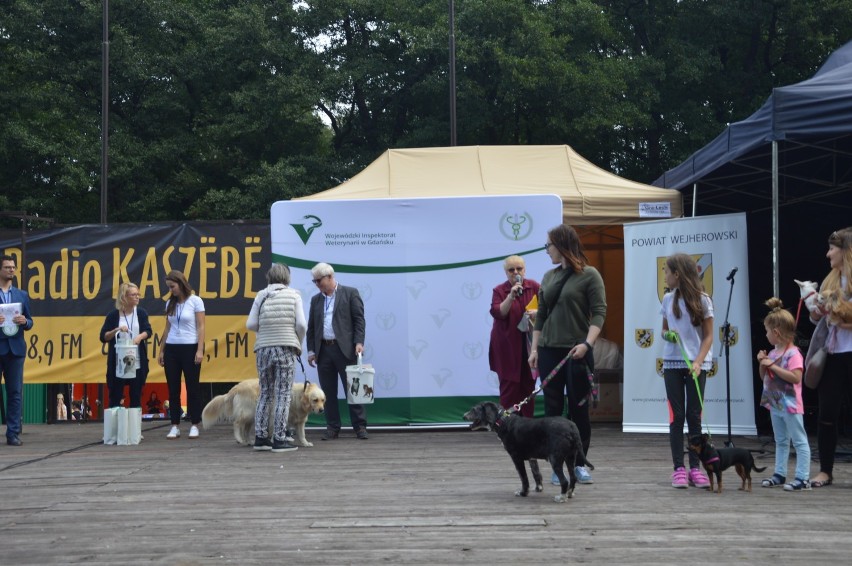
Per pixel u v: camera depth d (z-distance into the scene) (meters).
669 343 7.70
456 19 28.23
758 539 5.84
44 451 10.67
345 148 32.66
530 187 12.68
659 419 10.91
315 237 12.16
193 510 7.03
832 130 9.08
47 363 13.66
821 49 32.00
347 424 12.20
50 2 29.14
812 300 7.74
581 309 7.48
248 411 10.88
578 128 27.78
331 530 6.25
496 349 9.36
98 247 13.71
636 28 32.66
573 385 7.40
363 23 30.84
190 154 30.67
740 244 10.56
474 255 12.05
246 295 13.52
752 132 10.03
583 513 6.66
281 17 29.86
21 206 28.33
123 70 29.48
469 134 30.95
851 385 7.62
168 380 11.77
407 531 6.18
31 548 5.94
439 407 12.03
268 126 30.09
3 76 29.80
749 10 30.64
